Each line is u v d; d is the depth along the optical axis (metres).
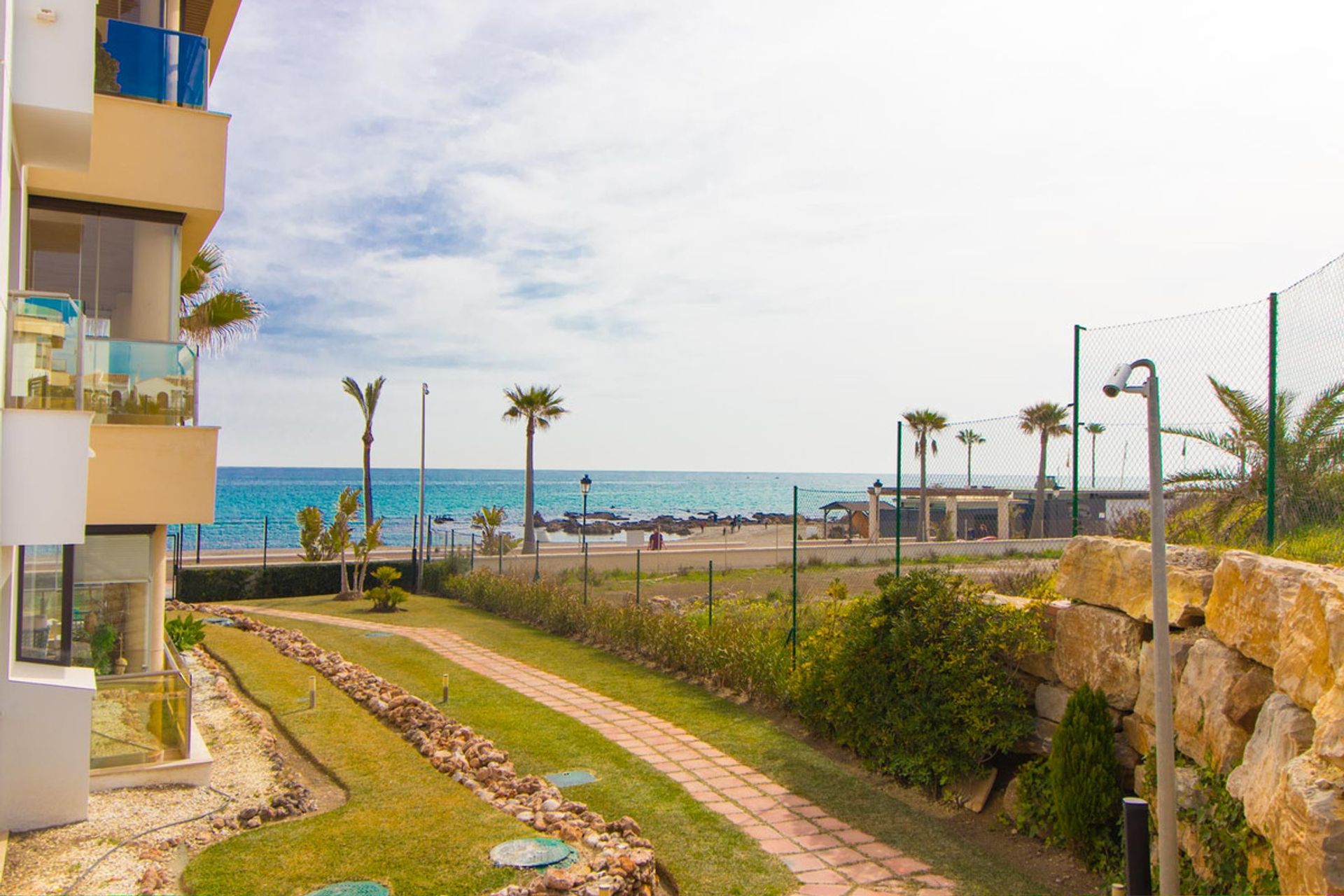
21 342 8.13
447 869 7.45
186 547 58.12
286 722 12.20
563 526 73.62
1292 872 5.04
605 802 9.93
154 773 9.64
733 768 11.09
